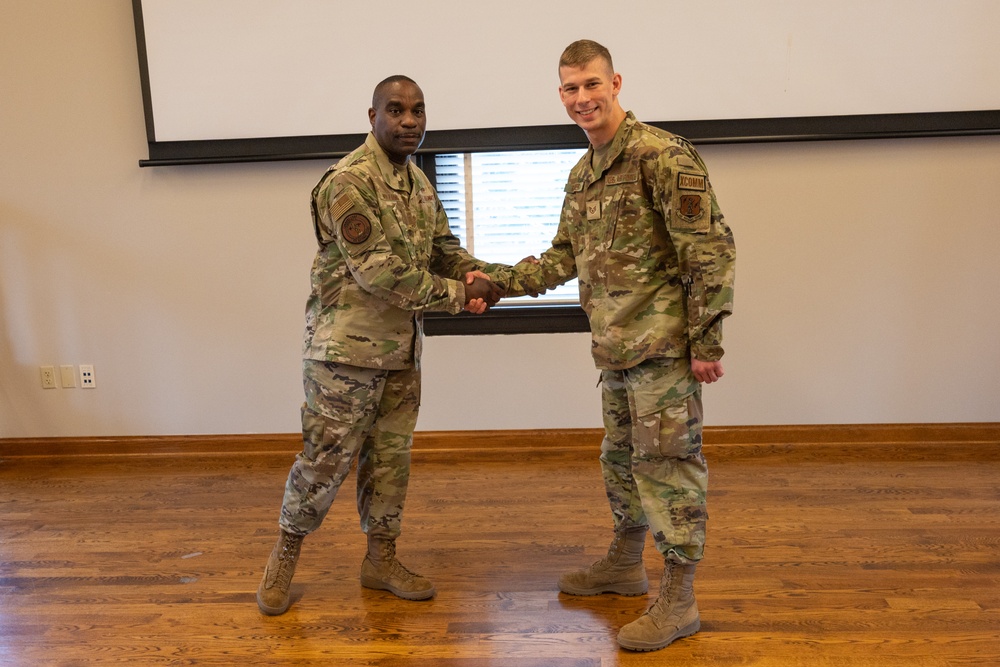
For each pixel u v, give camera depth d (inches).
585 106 86.7
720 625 93.7
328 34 142.9
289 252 151.4
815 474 141.6
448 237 106.9
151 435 158.2
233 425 157.2
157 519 129.0
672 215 84.8
